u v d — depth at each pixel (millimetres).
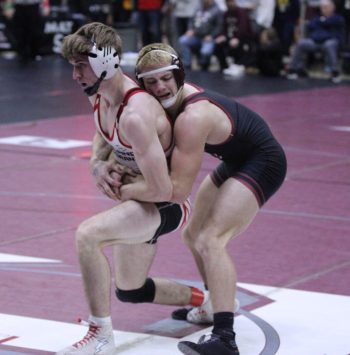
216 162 20609
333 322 10438
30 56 43406
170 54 8922
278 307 10914
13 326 10188
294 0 40219
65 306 10906
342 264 12867
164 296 10164
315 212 16031
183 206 9562
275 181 9570
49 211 15789
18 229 14578
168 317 10602
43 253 13234
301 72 38719
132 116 8648
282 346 9656
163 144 9023
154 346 9641
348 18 40594
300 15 41625
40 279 11969
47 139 23141
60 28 44344
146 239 9320
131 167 9180
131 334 9984
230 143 9406
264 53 38438
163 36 43062
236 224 9375
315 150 22250
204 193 9992
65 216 15461
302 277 12203
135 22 42656
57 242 13844
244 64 39000
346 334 10055
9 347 9539
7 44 44719
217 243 9258
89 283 9023
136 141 8680
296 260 13008
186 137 8914
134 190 9023
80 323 9625
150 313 10719
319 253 13406
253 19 39125
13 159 20469
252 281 11961
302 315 10641
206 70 39875
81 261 8984
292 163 20547
